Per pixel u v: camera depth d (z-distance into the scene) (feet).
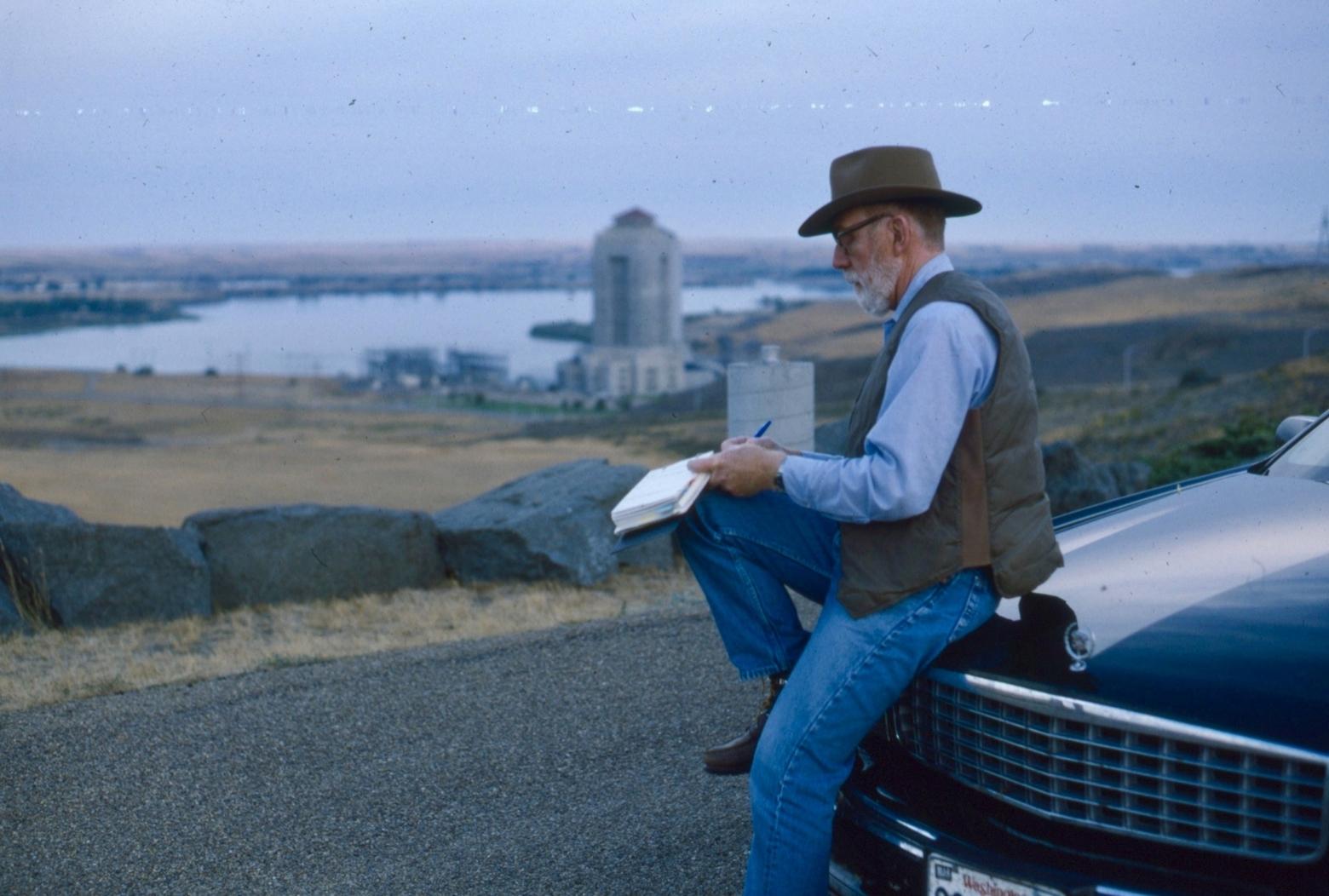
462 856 11.56
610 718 15.25
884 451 7.90
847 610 8.34
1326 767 6.47
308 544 24.63
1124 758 7.23
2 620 20.94
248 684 16.96
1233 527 9.36
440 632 20.65
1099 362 534.78
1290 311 622.95
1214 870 6.92
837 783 8.32
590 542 25.81
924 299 8.25
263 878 11.19
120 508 106.52
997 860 7.39
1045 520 8.33
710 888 10.82
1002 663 7.98
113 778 13.51
